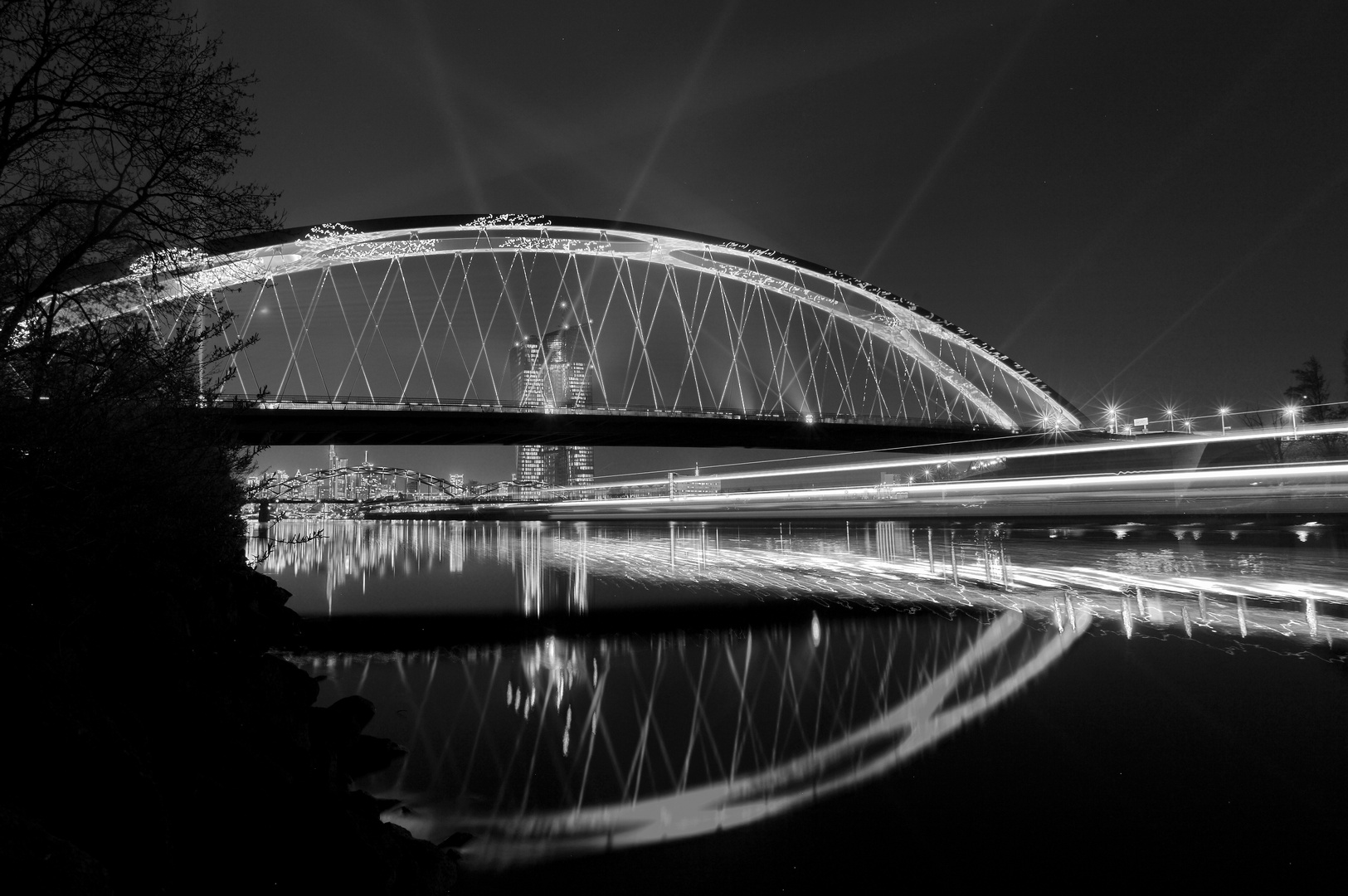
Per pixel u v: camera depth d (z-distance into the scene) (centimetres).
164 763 849
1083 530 6222
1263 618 3097
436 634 3422
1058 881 1210
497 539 12044
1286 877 1206
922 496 7169
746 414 7956
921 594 4150
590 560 7238
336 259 7031
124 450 880
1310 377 9425
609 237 8825
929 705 2167
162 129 814
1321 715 1933
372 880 919
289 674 1902
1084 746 1794
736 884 1224
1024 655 2694
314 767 1107
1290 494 5147
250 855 835
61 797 617
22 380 753
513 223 8169
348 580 5700
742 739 1936
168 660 988
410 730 2036
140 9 793
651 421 7006
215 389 1084
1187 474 5841
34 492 789
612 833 1409
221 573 1745
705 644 3150
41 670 695
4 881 477
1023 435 10569
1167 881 1202
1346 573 4006
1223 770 1623
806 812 1489
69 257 788
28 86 768
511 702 2316
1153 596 3731
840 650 2944
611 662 2853
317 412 5500
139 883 645
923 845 1341
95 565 984
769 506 8469
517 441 7144
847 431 8612
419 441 6606
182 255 871
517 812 1504
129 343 832
